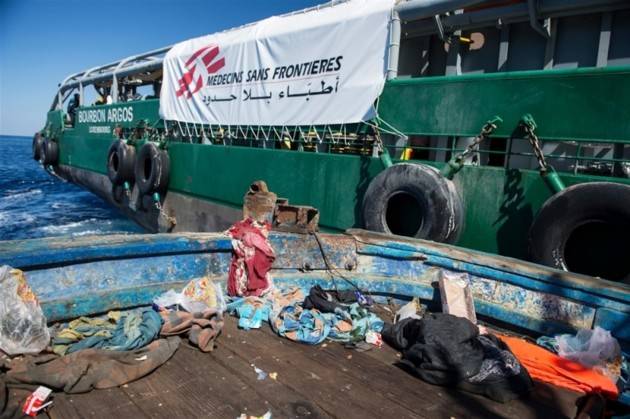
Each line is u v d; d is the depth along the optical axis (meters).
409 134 6.66
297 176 8.16
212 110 9.84
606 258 5.02
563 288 3.65
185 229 10.95
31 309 2.70
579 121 5.23
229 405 2.48
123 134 13.88
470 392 2.83
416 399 2.73
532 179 5.56
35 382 2.43
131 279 3.54
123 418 2.30
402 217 6.71
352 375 2.95
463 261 4.17
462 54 6.86
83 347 2.82
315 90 7.68
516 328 3.87
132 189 13.23
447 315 3.33
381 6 6.83
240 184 9.28
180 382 2.67
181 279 3.81
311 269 4.48
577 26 5.85
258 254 3.97
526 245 5.61
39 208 16.70
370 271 4.55
